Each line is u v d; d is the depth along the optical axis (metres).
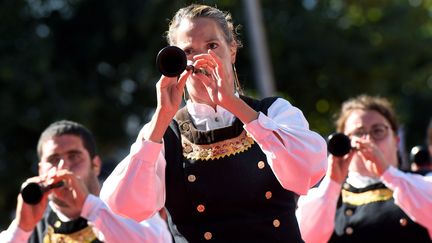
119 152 32.22
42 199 12.27
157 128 9.39
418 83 35.91
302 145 9.48
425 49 35.25
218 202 9.61
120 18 30.88
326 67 33.56
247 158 9.64
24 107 30.12
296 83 33.62
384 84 34.97
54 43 31.38
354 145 13.16
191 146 9.73
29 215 12.34
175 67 8.93
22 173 30.66
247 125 9.37
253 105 9.98
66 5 31.67
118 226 12.32
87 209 12.45
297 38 32.88
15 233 12.37
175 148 9.76
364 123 13.82
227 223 9.61
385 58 34.31
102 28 31.81
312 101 34.31
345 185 13.69
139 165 9.39
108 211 12.38
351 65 33.56
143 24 30.48
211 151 9.66
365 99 14.16
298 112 9.91
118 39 31.23
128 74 31.48
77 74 31.56
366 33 34.25
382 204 13.40
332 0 35.06
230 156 9.62
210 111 9.73
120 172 9.62
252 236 9.59
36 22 31.39
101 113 31.50
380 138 13.81
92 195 12.55
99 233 12.55
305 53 33.06
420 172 14.16
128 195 9.44
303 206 13.05
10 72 29.86
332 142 12.59
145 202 9.47
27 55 30.47
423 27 39.34
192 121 9.81
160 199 9.64
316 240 13.02
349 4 35.78
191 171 9.66
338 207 13.62
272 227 9.66
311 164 9.50
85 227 12.66
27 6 31.17
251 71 30.48
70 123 13.40
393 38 34.75
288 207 9.86
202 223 9.69
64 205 12.74
